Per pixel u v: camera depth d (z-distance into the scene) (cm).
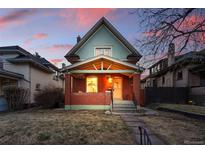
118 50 1678
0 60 1772
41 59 2392
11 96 1484
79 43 1652
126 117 1002
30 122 853
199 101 1620
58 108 1515
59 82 2939
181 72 1966
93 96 1372
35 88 1886
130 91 1633
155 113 1155
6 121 886
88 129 708
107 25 1680
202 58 817
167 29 722
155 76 2764
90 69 1358
